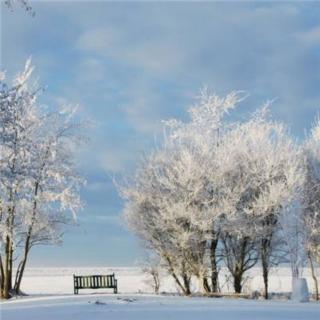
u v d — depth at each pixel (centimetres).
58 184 3031
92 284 2950
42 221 3017
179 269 3055
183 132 3272
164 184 3105
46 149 2988
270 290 3734
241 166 3181
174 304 1983
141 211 3138
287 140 3256
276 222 3091
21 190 2873
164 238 3083
